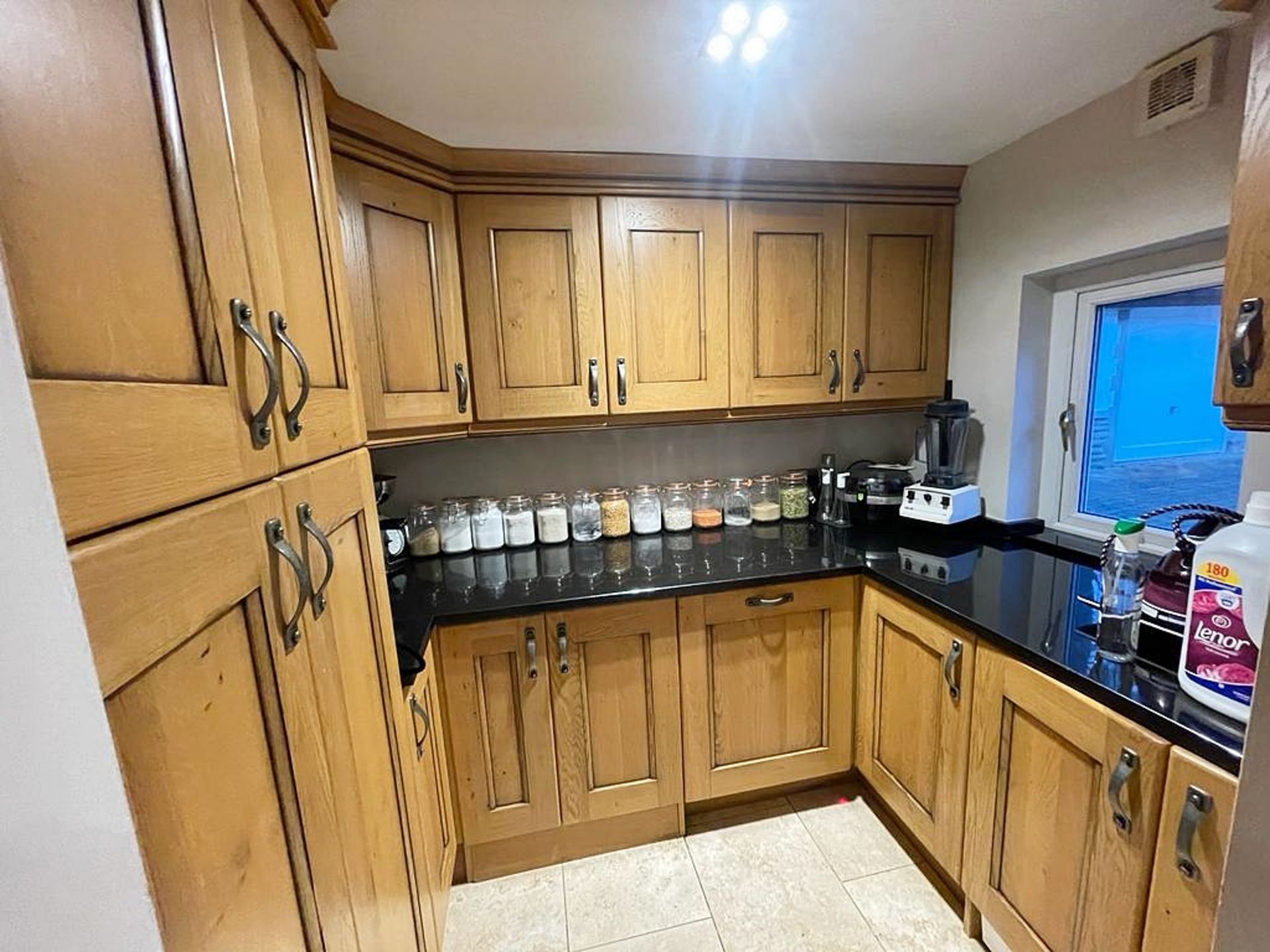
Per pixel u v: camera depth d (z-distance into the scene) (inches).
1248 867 20.7
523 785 61.2
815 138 63.1
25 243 11.9
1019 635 46.2
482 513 76.7
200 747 16.8
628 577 64.1
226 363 19.7
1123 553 43.8
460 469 80.0
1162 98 50.0
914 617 57.8
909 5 41.1
